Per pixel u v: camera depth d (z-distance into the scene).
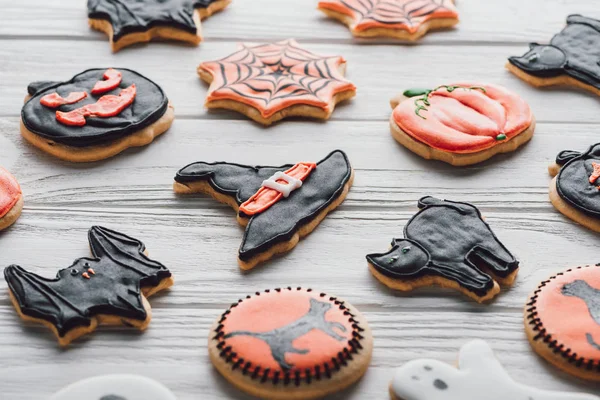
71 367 0.47
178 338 0.49
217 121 0.60
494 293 0.50
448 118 0.58
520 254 0.52
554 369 0.47
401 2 0.68
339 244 0.53
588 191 0.54
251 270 0.52
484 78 0.63
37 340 0.49
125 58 0.65
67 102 0.59
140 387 0.46
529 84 0.63
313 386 0.46
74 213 0.54
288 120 0.60
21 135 0.59
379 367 0.47
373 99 0.62
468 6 0.69
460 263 0.51
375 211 0.55
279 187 0.54
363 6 0.68
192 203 0.55
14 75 0.63
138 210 0.55
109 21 0.66
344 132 0.60
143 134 0.58
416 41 0.66
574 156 0.56
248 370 0.46
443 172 0.57
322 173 0.56
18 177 0.56
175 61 0.64
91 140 0.57
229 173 0.56
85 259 0.51
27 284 0.50
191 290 0.51
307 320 0.48
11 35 0.66
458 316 0.50
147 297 0.50
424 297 0.50
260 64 0.63
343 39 0.66
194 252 0.53
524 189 0.56
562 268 0.52
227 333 0.47
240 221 0.54
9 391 0.46
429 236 0.52
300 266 0.52
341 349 0.47
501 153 0.58
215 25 0.67
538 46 0.64
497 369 0.47
